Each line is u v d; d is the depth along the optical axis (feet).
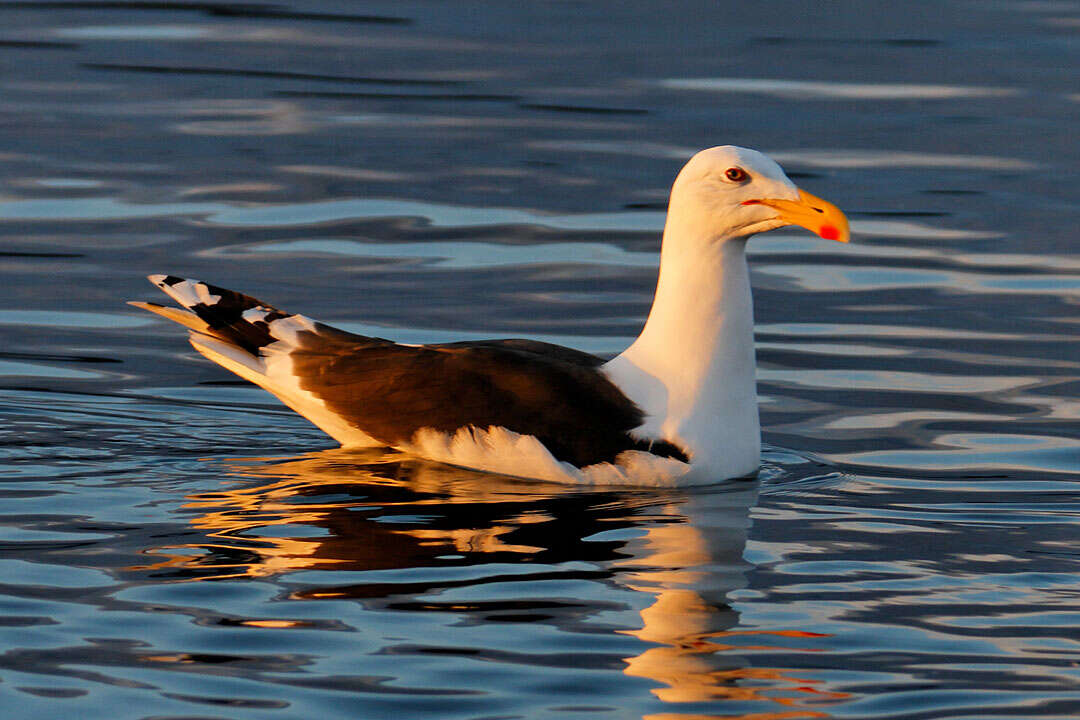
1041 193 68.23
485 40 98.32
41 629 29.48
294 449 41.37
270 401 45.57
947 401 45.98
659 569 33.14
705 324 39.68
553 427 38.75
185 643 28.99
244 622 29.96
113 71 88.28
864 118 80.74
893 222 64.49
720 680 27.78
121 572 32.40
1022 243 61.67
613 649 28.99
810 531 35.86
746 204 38.99
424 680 27.63
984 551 34.63
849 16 106.22
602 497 37.99
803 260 60.70
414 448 39.86
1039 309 54.29
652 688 27.40
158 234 61.41
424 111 81.51
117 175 69.15
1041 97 84.79
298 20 103.09
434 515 36.29
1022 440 42.78
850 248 61.67
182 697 26.84
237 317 41.91
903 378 47.98
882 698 27.22
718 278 39.68
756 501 38.06
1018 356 49.78
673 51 95.66
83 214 63.77
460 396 39.32
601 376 39.83
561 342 50.39
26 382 46.29
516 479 39.14
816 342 51.26
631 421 39.09
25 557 33.17
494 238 62.03
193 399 45.42
